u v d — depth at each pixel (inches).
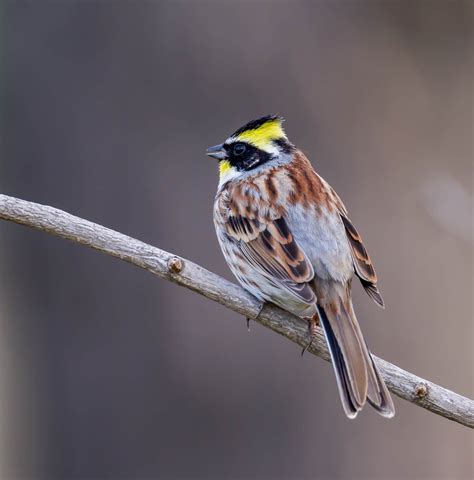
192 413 545.0
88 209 552.4
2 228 632.4
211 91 543.5
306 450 537.3
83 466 558.6
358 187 547.8
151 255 398.9
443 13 570.6
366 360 386.9
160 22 543.8
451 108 573.9
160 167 545.6
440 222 536.7
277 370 538.9
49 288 566.6
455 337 546.0
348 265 419.2
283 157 452.1
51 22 557.0
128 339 553.6
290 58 543.5
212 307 545.0
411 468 542.0
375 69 555.5
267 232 426.0
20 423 716.7
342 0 548.4
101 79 550.9
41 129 559.5
